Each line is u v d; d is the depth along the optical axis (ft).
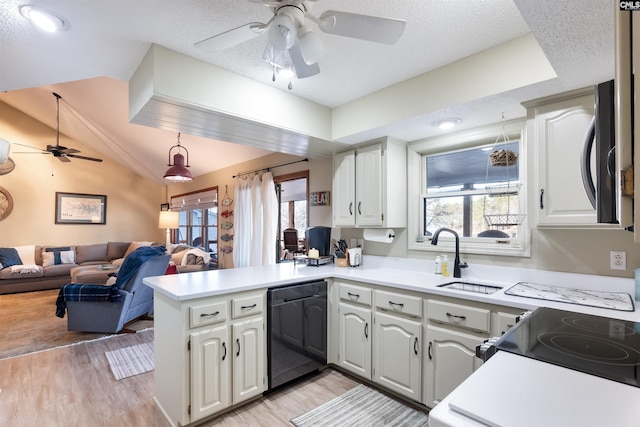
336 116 9.36
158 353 7.04
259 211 15.28
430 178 9.58
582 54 4.65
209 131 8.52
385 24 4.40
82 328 11.52
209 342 6.39
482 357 3.40
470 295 6.04
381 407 7.02
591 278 6.30
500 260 7.64
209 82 6.88
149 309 13.39
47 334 11.78
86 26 5.53
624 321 4.20
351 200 9.95
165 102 6.46
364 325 7.93
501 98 6.37
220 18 5.45
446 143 8.81
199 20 5.49
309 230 11.46
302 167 13.34
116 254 24.03
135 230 26.53
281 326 7.57
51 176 22.85
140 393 7.71
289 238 12.59
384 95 8.12
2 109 20.92
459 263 7.94
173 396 6.34
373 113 8.36
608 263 6.17
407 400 7.25
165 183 26.48
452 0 4.97
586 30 4.09
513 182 7.86
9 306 15.78
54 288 19.76
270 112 7.97
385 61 6.82
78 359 9.62
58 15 5.18
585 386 2.51
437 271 8.48
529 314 4.59
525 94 6.15
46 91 16.46
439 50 6.39
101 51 6.40
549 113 6.16
